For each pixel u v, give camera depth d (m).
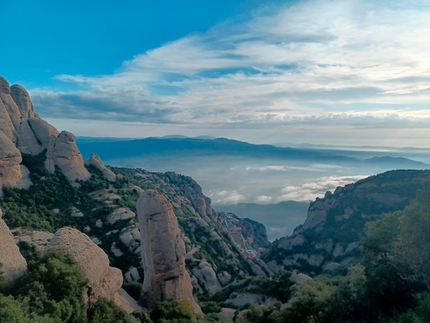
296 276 53.66
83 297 22.42
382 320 22.94
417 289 26.17
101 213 61.56
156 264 36.88
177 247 38.19
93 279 24.84
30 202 55.66
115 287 28.28
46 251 24.56
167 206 38.62
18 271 21.25
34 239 45.22
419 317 19.97
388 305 25.83
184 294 38.50
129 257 53.41
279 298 50.28
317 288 32.03
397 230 28.89
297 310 29.59
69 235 25.94
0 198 52.94
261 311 37.50
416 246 24.14
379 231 30.62
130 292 40.94
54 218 55.78
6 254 21.17
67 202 61.72
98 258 26.73
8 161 56.31
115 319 24.25
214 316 42.50
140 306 35.72
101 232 57.94
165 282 36.91
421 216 24.05
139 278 50.47
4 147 55.91
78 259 24.53
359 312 26.36
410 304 25.09
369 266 29.97
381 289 25.78
